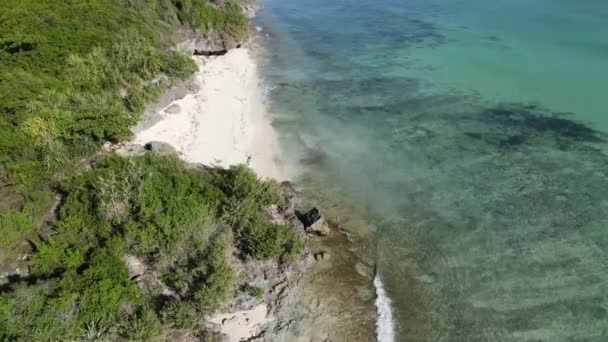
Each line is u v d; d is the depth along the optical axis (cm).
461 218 2548
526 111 3659
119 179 2291
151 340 1702
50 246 1930
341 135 3384
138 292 1852
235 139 3259
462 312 1994
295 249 2150
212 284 1870
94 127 2723
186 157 2964
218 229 2152
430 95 4016
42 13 3750
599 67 4412
